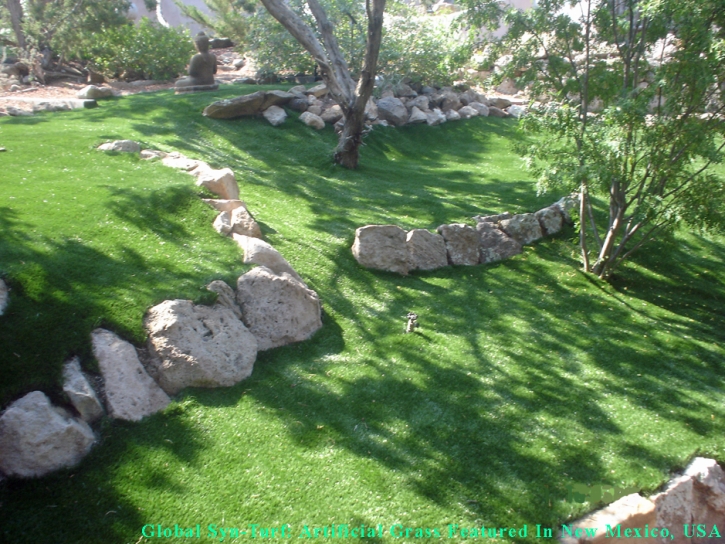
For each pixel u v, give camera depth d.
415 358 6.57
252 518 4.43
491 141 16.14
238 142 12.87
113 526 4.19
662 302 8.42
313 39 12.28
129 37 19.14
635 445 5.53
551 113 8.04
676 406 6.15
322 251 8.31
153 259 6.63
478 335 7.19
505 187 12.12
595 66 8.77
